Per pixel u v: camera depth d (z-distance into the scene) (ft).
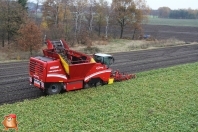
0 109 53.72
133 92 67.56
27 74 86.38
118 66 103.60
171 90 70.69
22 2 177.27
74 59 69.67
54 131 45.65
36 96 64.90
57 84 63.87
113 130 47.06
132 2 224.33
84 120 50.31
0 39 153.07
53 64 61.26
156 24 405.39
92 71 68.59
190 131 47.70
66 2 208.64
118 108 56.59
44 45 139.54
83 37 173.78
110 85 72.79
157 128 48.37
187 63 113.60
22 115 51.37
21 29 126.62
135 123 50.19
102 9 231.50
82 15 226.99
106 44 175.73
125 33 264.52
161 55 135.64
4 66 97.76
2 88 69.97
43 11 208.85
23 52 127.75
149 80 80.02
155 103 60.59
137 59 120.88
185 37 238.48
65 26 188.85
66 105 57.16
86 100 60.80
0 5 143.74
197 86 75.41
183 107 58.85
